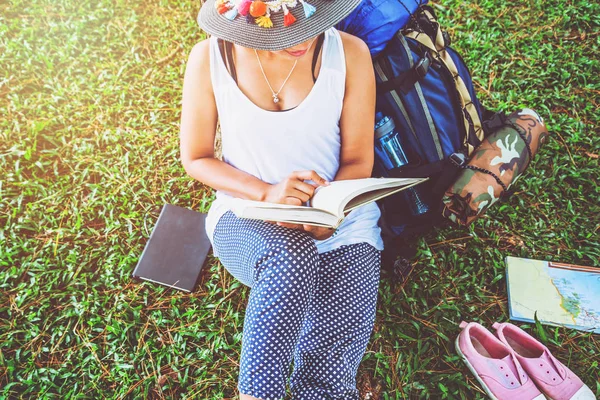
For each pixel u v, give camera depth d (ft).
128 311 7.53
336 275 5.92
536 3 10.99
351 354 5.85
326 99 5.71
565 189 8.71
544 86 9.95
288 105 5.75
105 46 10.37
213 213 6.31
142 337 7.34
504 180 7.26
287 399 6.84
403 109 6.82
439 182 7.27
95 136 9.28
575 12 10.77
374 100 5.98
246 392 5.07
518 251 8.18
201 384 6.97
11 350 7.18
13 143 9.09
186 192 8.74
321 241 5.96
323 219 4.69
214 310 7.55
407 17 6.56
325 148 6.06
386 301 7.66
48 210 8.34
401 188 5.17
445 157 7.09
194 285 7.75
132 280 7.80
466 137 7.18
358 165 6.17
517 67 10.16
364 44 5.87
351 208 4.80
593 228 8.30
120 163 8.95
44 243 8.12
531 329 7.41
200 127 5.94
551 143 9.13
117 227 8.25
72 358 7.16
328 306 5.82
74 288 7.68
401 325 7.51
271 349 5.04
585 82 9.84
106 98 9.73
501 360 6.70
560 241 8.23
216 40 5.68
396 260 7.75
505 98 9.71
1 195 8.43
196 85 5.76
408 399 6.91
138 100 9.74
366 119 5.98
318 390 5.70
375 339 7.39
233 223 5.81
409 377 7.04
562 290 7.68
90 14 10.81
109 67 10.13
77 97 9.68
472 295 7.79
